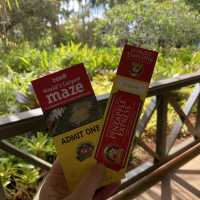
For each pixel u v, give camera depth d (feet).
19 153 4.47
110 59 15.43
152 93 5.99
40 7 37.73
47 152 7.11
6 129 3.73
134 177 6.43
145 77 1.70
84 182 1.61
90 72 13.79
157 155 7.04
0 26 23.20
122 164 1.65
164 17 23.97
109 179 1.66
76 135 1.69
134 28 24.17
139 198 6.59
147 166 6.93
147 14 23.93
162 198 6.61
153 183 6.81
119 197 5.88
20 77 11.88
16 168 6.64
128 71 1.72
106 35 25.48
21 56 15.61
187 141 8.93
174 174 7.54
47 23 40.22
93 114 1.71
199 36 25.64
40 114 3.98
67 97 1.71
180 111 7.76
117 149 1.66
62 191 1.71
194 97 8.57
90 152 1.68
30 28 36.65
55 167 1.77
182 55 20.16
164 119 6.95
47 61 14.70
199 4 33.65
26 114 3.98
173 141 7.70
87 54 16.10
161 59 16.71
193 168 7.91
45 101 1.70
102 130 1.69
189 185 7.17
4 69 13.42
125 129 1.67
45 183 1.77
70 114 1.71
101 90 10.95
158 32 23.98
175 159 7.59
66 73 1.72
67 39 41.83
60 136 1.69
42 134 7.39
